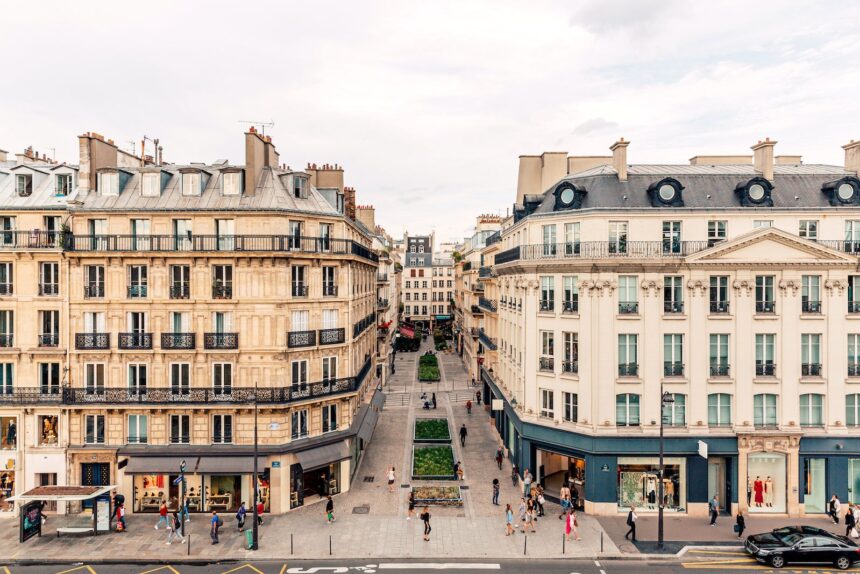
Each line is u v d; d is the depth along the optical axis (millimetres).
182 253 30984
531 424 34219
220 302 31516
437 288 144625
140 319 31781
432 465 38938
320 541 27781
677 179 33781
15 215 31984
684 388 31172
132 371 31719
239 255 30984
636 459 31656
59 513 31359
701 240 31500
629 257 30812
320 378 33969
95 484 31906
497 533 28844
